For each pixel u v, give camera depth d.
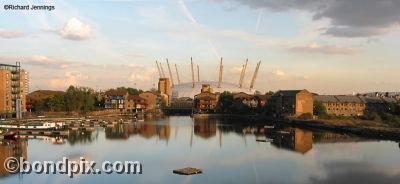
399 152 113.38
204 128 192.50
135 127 193.88
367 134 161.50
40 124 158.00
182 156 105.19
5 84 199.75
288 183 76.50
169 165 92.31
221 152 112.88
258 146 125.94
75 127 177.88
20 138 140.75
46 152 108.38
